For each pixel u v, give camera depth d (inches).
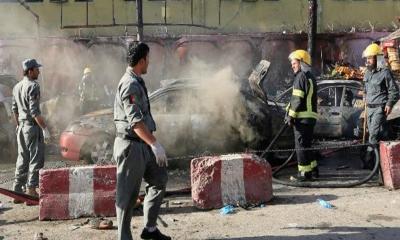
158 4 1115.9
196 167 273.4
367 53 350.0
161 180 215.6
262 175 279.1
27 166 306.5
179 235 231.1
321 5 1133.7
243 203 273.4
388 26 1137.4
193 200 273.9
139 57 204.5
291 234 228.4
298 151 332.2
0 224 256.8
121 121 203.5
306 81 325.4
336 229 233.8
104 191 265.6
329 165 390.9
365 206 269.0
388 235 225.0
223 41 1046.4
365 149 371.6
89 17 1119.6
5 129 448.5
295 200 285.4
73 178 264.8
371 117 351.3
